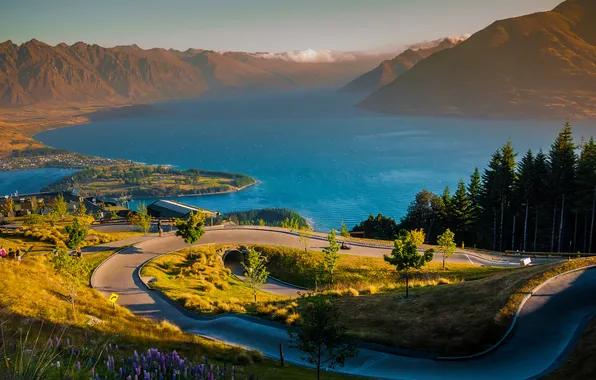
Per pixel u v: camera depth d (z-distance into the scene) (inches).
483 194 4451.3
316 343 988.6
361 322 1542.8
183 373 650.8
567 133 3981.3
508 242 4291.3
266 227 3806.6
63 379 534.9
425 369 1188.5
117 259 2691.9
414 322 1465.3
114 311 1648.6
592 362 1035.3
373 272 2765.7
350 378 1110.4
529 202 4065.0
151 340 1214.9
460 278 2400.3
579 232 3964.1
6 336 776.3
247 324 1683.1
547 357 1122.0
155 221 4271.7
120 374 598.2
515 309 1331.2
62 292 1691.7
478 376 1110.4
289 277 2871.6
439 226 4596.5
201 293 2266.2
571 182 3828.7
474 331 1300.4
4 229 3395.7
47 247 2812.5
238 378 832.9
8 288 1425.9
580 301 1327.5
